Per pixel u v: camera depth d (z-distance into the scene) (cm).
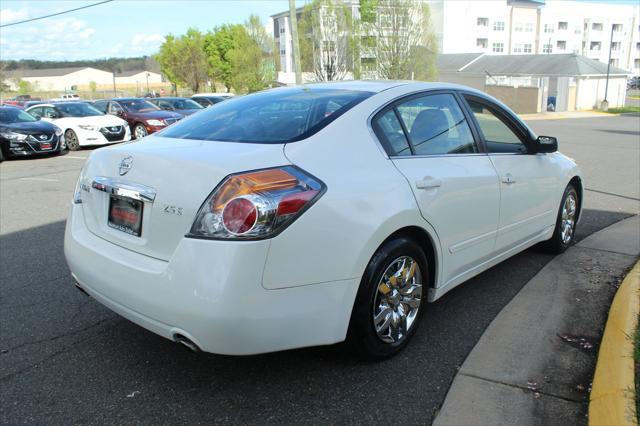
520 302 407
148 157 283
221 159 264
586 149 1454
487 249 389
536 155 451
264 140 291
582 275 461
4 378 310
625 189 866
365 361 320
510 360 324
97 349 344
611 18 8788
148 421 270
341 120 304
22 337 360
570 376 305
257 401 286
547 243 508
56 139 1410
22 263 512
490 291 430
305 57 3612
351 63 3575
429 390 294
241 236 242
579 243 555
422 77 3594
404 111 339
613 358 305
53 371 317
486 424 264
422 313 341
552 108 4016
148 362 328
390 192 296
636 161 1208
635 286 409
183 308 248
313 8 3566
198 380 307
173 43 5631
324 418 271
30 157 1434
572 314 385
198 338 248
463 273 373
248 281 243
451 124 370
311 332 268
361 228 277
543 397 286
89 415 275
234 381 305
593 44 8781
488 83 4662
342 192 274
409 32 3488
